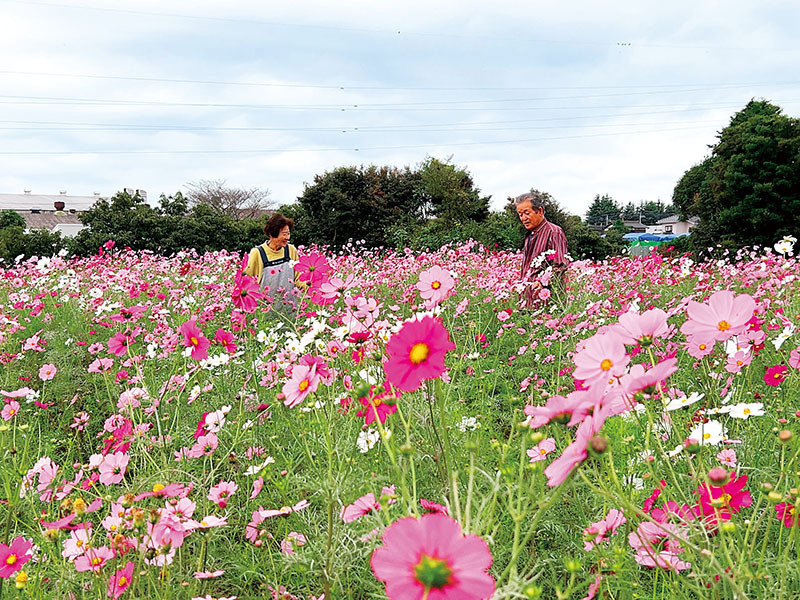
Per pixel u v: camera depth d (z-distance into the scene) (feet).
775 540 5.95
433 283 7.41
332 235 102.27
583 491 7.05
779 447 7.02
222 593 6.44
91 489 7.84
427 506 4.86
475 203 96.73
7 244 66.23
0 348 15.56
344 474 5.89
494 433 9.50
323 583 5.69
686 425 7.50
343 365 8.80
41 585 5.73
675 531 4.56
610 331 4.82
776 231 80.48
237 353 12.20
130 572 5.19
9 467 7.95
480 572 2.95
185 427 10.11
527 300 17.61
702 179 104.12
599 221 367.25
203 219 75.46
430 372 4.78
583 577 5.76
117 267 32.89
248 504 7.57
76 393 13.38
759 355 10.85
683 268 22.79
